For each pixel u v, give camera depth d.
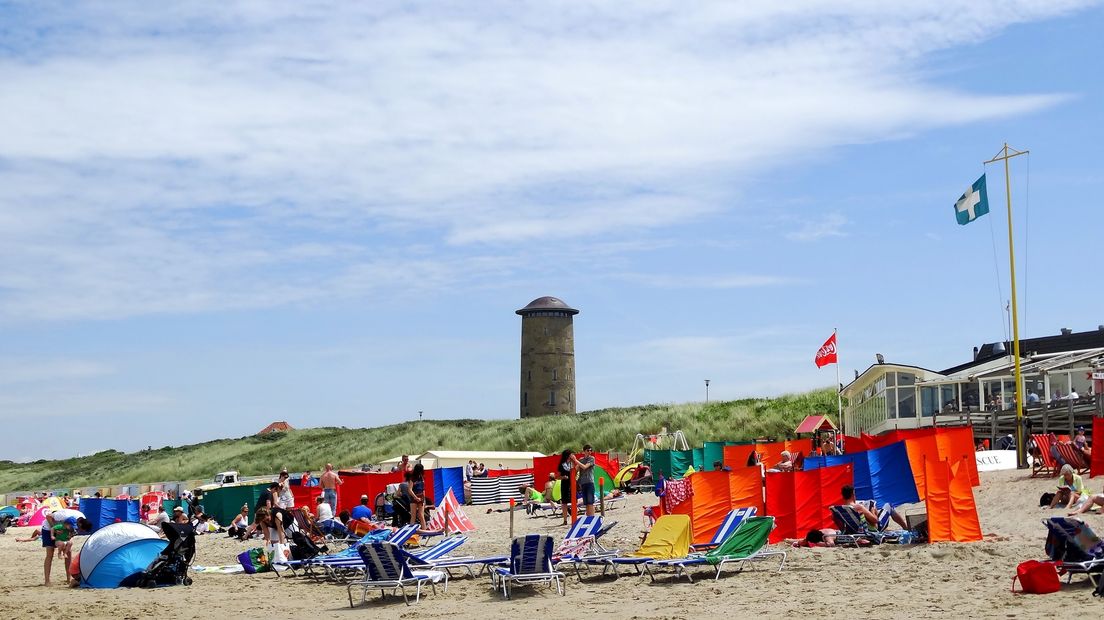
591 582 16.53
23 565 25.69
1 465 113.75
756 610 13.11
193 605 16.67
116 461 105.69
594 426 75.19
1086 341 74.19
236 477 59.53
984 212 30.64
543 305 92.56
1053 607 11.74
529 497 32.72
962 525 17.61
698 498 19.61
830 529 18.89
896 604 12.76
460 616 14.23
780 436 63.66
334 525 26.62
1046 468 25.14
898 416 45.72
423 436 84.75
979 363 54.50
